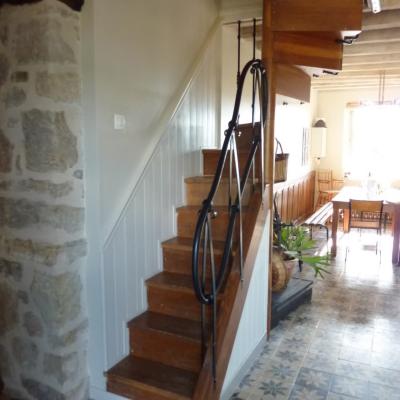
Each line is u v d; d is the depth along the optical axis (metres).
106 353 2.11
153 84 2.40
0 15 1.90
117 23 2.05
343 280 4.23
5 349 2.16
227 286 2.12
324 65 2.80
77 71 1.92
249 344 2.51
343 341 2.90
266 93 2.45
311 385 2.36
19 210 1.98
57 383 2.01
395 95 7.34
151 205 2.43
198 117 3.00
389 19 3.49
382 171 7.79
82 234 2.02
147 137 2.37
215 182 1.82
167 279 2.41
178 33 2.67
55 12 1.78
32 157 1.90
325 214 5.96
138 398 2.04
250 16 3.12
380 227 4.97
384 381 2.41
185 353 2.12
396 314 3.37
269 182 2.67
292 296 3.35
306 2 2.48
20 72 1.87
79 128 1.96
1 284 2.11
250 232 2.32
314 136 7.72
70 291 1.98
